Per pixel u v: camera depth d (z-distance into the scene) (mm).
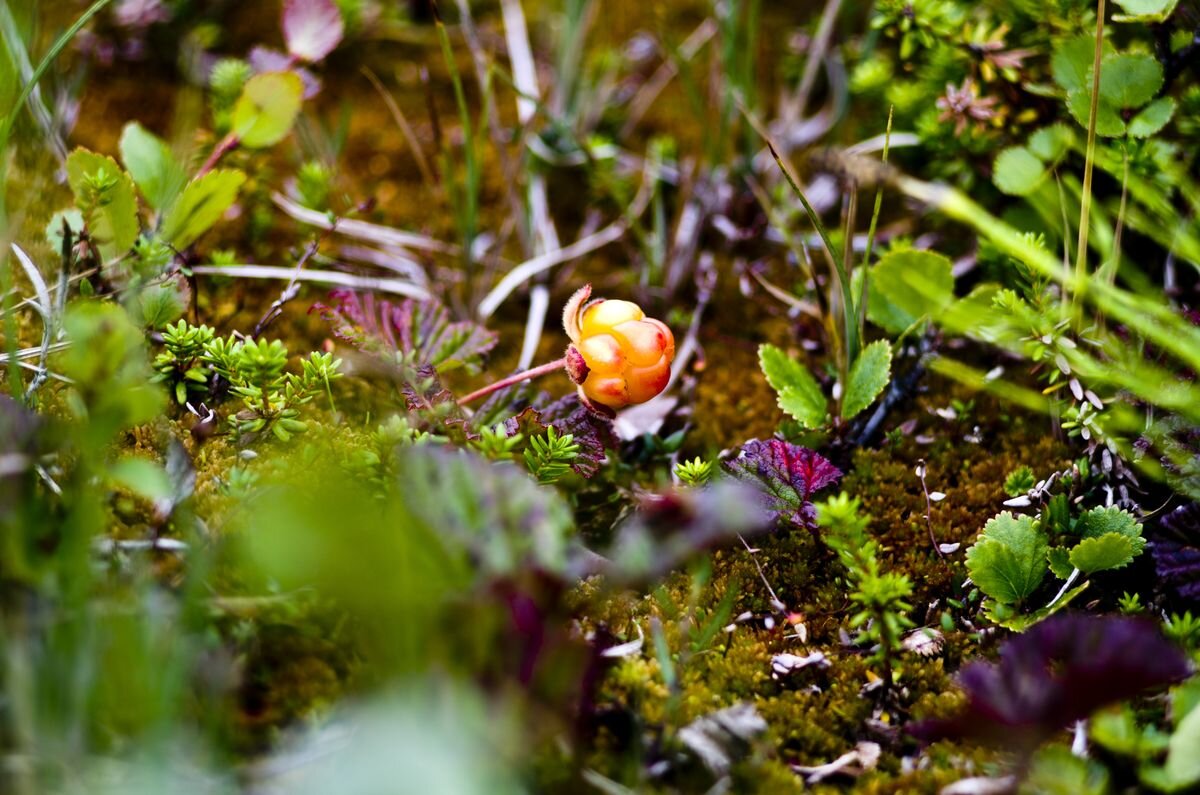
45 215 761
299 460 700
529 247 792
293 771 652
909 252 731
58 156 768
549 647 657
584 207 818
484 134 806
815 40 833
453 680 650
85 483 660
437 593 653
